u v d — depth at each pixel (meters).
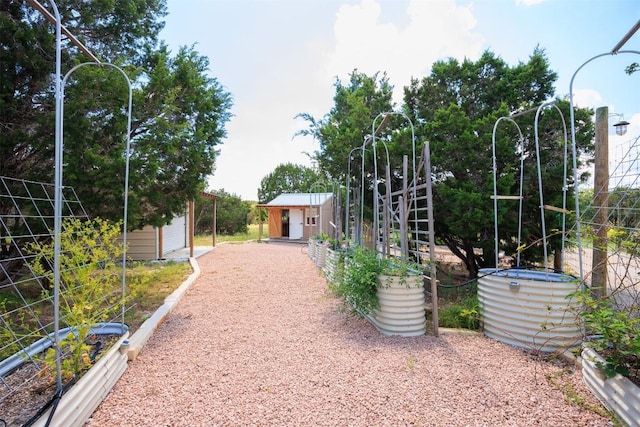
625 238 2.77
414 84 7.86
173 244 12.69
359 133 7.60
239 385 2.69
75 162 4.61
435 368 2.97
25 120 5.03
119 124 4.92
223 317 4.58
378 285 4.00
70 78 4.95
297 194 20.78
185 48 7.05
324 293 6.00
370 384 2.69
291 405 2.39
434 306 3.85
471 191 5.82
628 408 2.05
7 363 2.58
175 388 2.63
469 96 7.26
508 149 5.62
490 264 6.37
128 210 5.25
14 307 4.72
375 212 5.27
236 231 23.44
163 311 4.51
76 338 2.62
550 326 3.26
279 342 3.64
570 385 2.62
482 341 3.64
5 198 4.88
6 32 4.37
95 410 2.31
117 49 6.36
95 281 2.81
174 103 5.95
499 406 2.36
